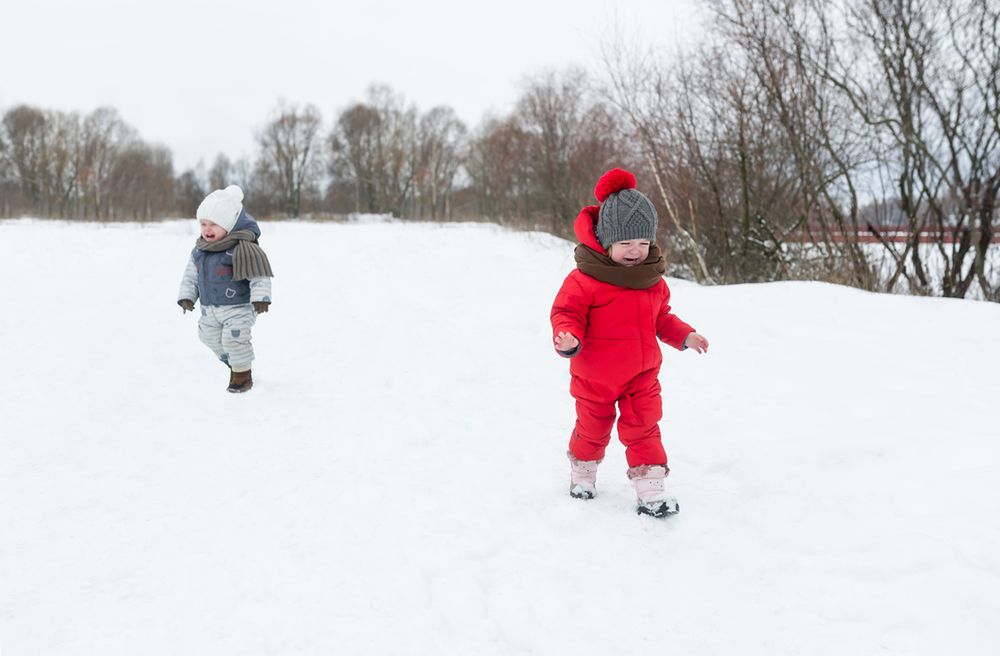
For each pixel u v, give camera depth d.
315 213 49.56
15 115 44.31
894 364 4.58
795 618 2.05
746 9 9.63
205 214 4.45
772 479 2.99
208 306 4.53
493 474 3.24
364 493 3.02
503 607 2.18
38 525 2.70
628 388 2.85
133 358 5.40
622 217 2.72
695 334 2.85
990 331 5.23
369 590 2.26
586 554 2.50
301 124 50.34
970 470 2.72
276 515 2.80
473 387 4.73
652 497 2.74
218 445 3.62
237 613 2.13
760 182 10.32
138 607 2.16
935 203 8.74
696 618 2.10
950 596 2.03
